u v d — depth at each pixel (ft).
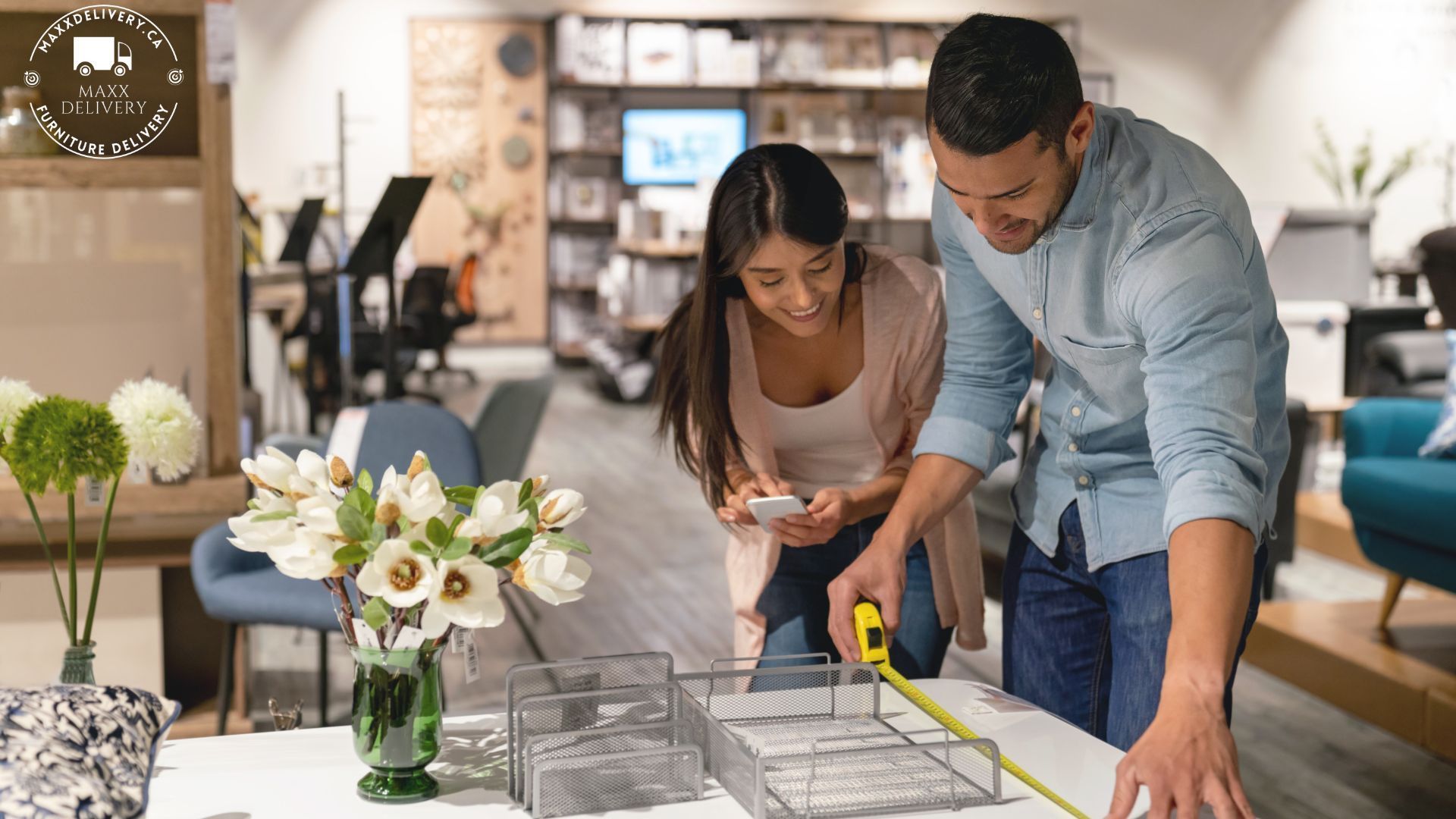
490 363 39.22
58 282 10.83
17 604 10.68
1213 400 4.88
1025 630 6.81
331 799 4.57
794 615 7.48
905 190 38.58
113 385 10.96
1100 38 39.22
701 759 4.56
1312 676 13.04
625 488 23.34
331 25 36.60
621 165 38.52
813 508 6.75
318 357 26.25
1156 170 5.31
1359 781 11.01
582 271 38.52
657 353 32.65
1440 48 39.75
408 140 37.52
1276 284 22.43
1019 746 5.08
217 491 10.67
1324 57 39.70
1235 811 4.06
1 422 5.73
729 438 7.18
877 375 7.22
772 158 6.27
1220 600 4.48
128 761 4.33
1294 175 40.09
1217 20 39.58
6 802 3.84
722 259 6.43
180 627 11.69
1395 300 23.29
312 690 13.06
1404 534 13.01
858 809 4.43
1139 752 4.18
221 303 10.87
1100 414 6.12
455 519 4.54
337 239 28.30
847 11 38.65
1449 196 31.96
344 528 4.37
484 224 38.55
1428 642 13.08
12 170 10.50
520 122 38.32
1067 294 5.61
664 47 37.42
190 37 11.07
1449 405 14.24
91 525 10.57
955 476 6.49
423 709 4.53
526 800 4.48
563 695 4.68
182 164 10.73
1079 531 6.44
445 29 37.32
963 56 4.86
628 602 16.43
